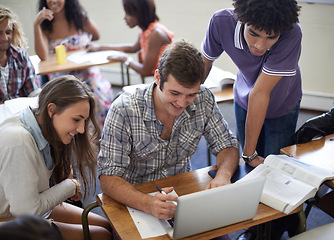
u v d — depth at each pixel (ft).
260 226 5.62
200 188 5.04
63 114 4.76
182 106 4.62
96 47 11.19
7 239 1.79
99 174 5.07
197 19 13.04
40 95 4.87
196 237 4.23
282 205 4.56
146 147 5.26
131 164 5.55
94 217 6.00
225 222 4.30
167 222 4.43
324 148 5.87
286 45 5.11
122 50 11.51
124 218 4.53
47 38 10.91
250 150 5.56
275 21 4.52
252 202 4.30
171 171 5.69
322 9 11.06
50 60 10.47
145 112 5.07
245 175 5.26
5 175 4.71
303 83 12.25
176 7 13.17
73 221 5.85
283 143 6.78
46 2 10.39
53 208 5.47
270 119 6.67
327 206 6.07
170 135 5.37
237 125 7.27
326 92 12.07
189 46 4.45
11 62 8.48
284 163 5.18
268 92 5.42
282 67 5.23
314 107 12.33
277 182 4.91
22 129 4.80
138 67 10.43
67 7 10.70
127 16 10.04
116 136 5.05
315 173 4.96
